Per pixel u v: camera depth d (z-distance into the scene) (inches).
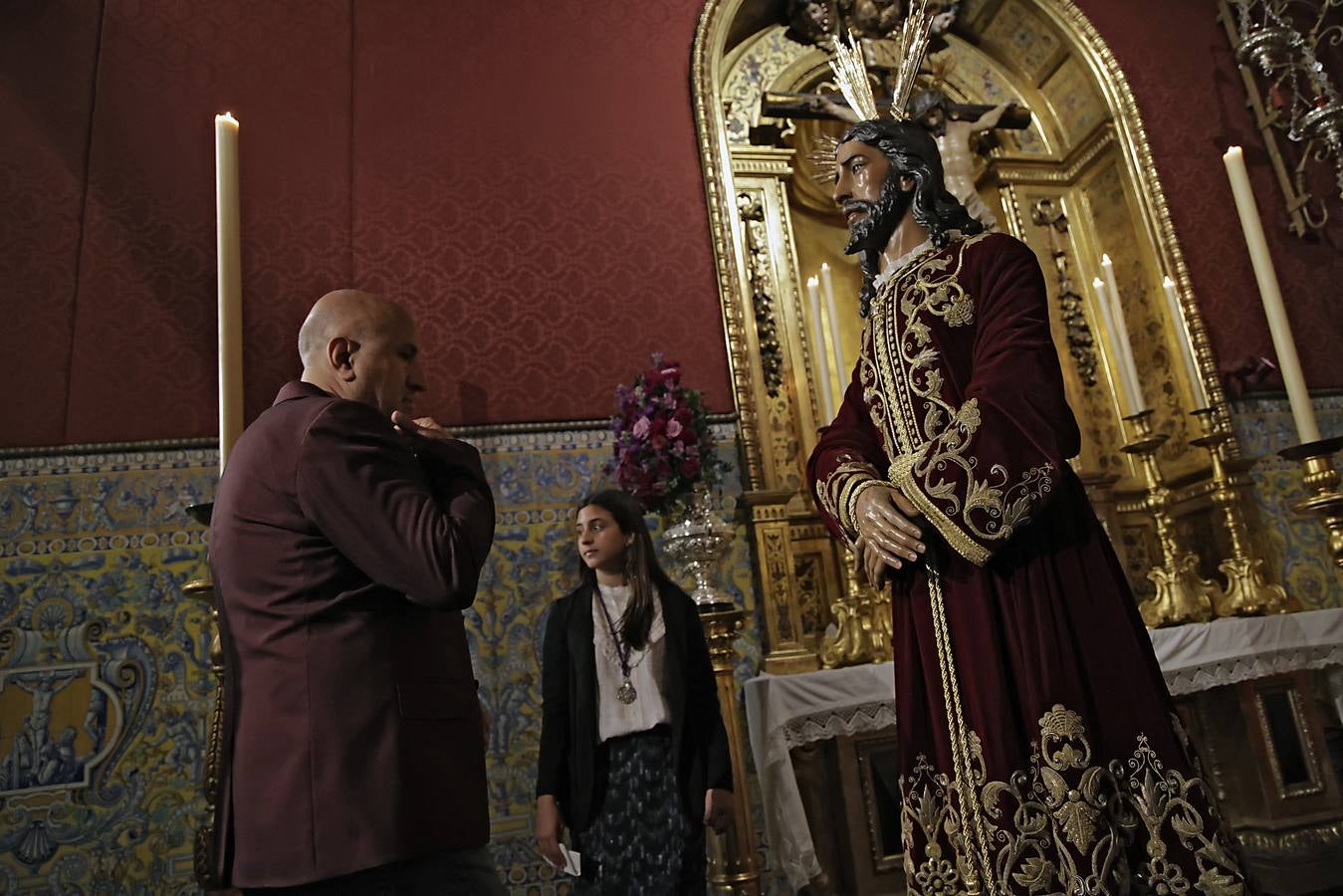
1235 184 148.2
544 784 95.5
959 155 178.2
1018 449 47.7
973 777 47.8
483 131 158.9
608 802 90.7
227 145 100.0
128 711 120.5
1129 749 46.3
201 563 127.5
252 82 153.3
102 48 148.9
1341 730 150.6
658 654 96.3
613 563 102.7
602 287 153.5
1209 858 44.0
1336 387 179.2
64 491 126.9
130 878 115.0
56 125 143.3
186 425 133.5
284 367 139.2
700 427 128.6
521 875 122.9
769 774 110.6
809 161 187.3
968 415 49.2
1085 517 51.9
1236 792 142.0
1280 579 162.1
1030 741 46.9
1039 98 204.1
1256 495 166.7
